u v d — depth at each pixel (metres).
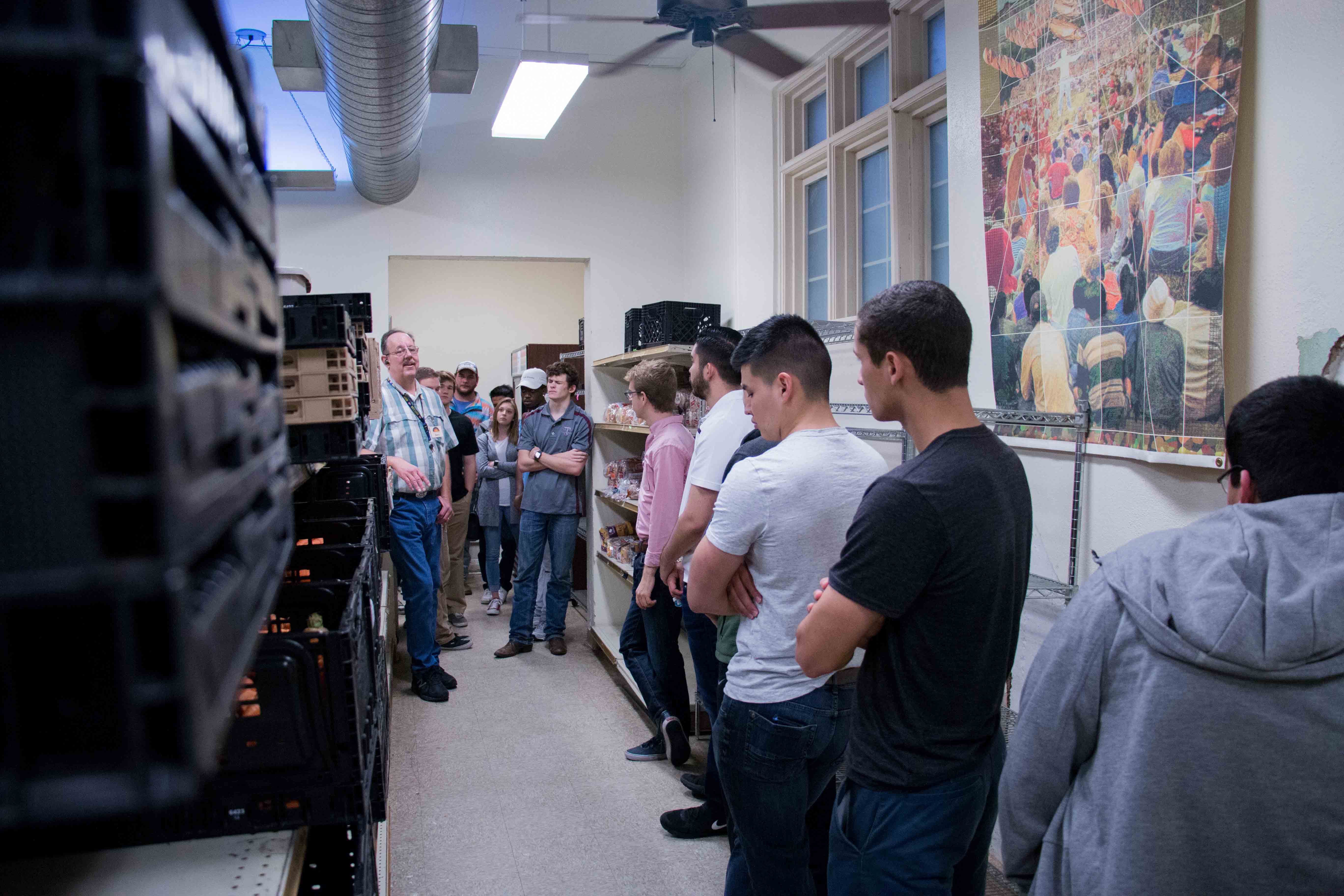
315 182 4.80
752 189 4.61
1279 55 1.76
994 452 1.34
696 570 1.80
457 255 5.20
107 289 0.33
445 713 4.03
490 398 8.97
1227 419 1.85
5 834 1.02
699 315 4.47
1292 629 0.89
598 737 3.74
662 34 4.97
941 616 1.27
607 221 5.42
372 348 2.78
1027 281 2.46
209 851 1.07
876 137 3.82
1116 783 0.98
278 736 1.06
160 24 0.36
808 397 1.82
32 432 0.34
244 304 0.53
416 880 2.62
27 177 0.34
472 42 3.72
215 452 0.45
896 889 1.30
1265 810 0.90
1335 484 0.97
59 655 0.37
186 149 0.42
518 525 6.04
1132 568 1.04
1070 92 2.27
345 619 1.15
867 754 1.36
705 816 2.87
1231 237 1.89
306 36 3.80
